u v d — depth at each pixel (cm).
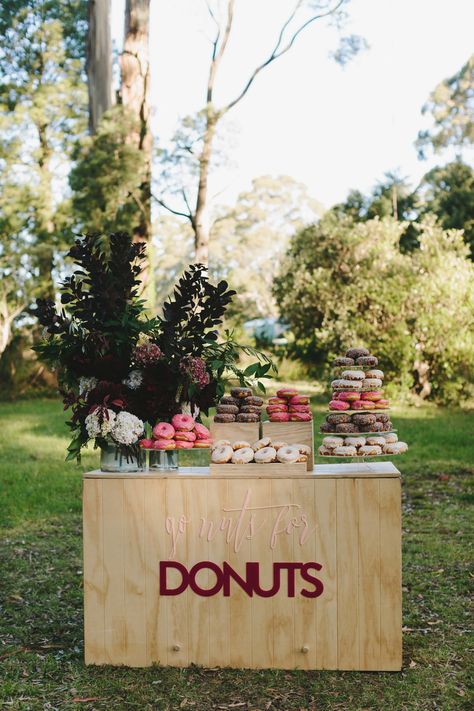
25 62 2375
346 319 1691
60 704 382
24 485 979
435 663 425
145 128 1756
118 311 449
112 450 433
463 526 754
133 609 425
